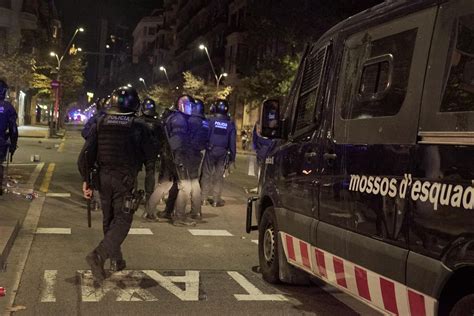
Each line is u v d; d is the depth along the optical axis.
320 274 4.93
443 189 3.25
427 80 3.56
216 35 62.72
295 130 5.68
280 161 5.86
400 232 3.62
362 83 4.33
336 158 4.54
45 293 5.54
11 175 14.31
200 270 6.67
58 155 22.42
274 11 29.56
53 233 8.23
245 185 15.87
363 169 4.10
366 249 4.00
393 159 3.75
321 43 5.35
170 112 10.18
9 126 10.10
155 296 5.60
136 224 9.25
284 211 5.69
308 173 5.08
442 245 3.24
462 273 3.20
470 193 3.05
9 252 7.00
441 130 3.37
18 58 35.44
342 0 24.88
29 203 10.42
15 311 5.00
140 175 16.39
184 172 9.20
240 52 50.31
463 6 3.36
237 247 8.00
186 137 9.11
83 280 6.01
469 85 3.23
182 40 84.69
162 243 8.00
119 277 6.20
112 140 5.72
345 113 4.52
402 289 3.61
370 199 3.97
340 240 4.39
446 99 3.38
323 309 5.41
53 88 40.81
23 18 39.84
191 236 8.56
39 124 62.88
